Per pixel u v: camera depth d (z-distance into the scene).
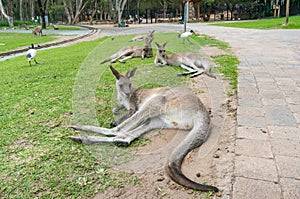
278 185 2.38
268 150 2.94
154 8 50.31
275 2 38.94
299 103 4.30
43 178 2.62
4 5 45.53
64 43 15.91
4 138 3.38
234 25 24.42
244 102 4.34
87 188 2.47
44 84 5.74
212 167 2.70
